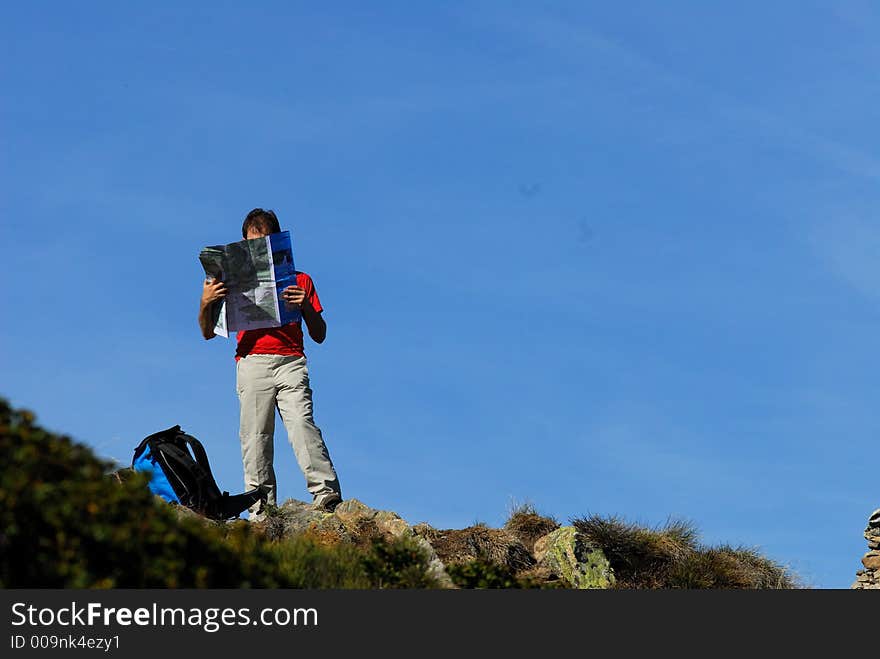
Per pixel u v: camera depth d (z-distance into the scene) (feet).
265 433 72.02
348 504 71.92
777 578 74.33
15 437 41.98
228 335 69.21
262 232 71.05
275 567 50.29
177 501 67.56
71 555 40.32
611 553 73.92
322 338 72.13
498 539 70.74
